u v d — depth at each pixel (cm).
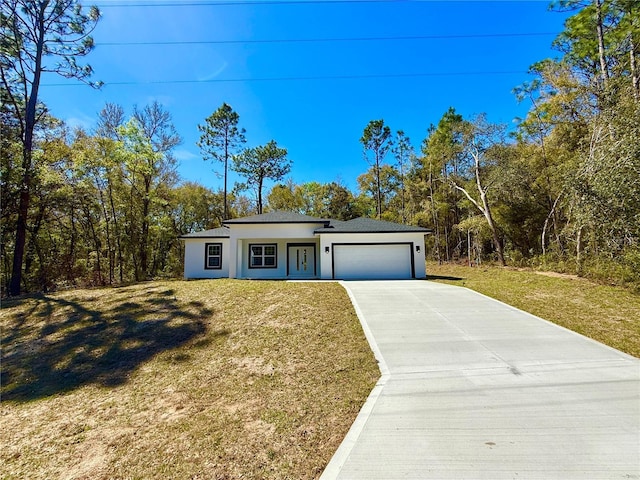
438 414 367
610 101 1127
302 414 392
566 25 1545
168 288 1247
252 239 1769
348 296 1028
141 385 538
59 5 1438
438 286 1259
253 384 495
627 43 1306
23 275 1783
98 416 444
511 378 464
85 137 1958
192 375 554
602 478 253
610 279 1055
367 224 1764
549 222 1970
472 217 2311
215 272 1812
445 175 2745
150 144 2123
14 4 1388
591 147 1166
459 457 286
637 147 877
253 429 366
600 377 459
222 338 717
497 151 2114
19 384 585
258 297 1030
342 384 470
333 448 317
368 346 615
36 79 1483
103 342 750
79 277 1912
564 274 1300
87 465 331
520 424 339
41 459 350
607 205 952
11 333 859
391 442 314
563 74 1634
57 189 1489
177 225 2894
